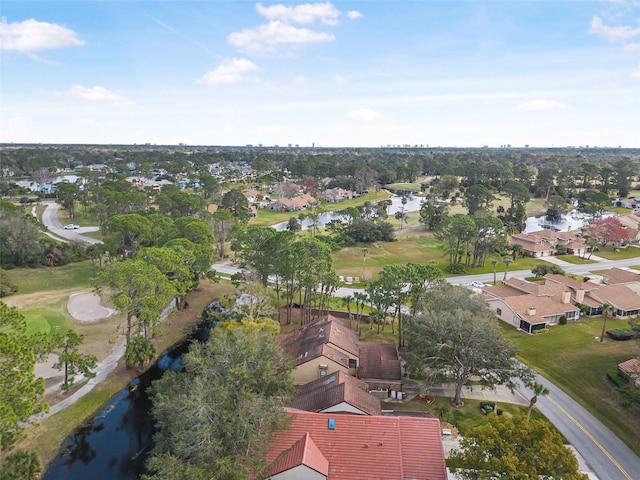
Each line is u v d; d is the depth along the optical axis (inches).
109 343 2442.2
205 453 1232.2
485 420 1845.5
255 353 1589.6
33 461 1469.0
